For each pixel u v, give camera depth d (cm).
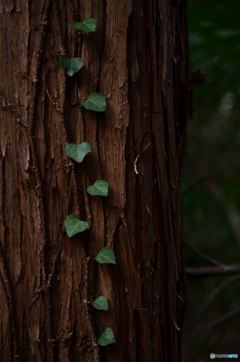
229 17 181
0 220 122
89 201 124
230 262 349
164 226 129
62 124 122
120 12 124
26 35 122
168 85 131
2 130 122
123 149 125
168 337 130
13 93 122
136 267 126
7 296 122
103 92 124
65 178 123
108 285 124
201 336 371
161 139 129
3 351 122
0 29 122
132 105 125
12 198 123
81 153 122
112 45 124
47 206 123
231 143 409
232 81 220
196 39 197
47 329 123
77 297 124
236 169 401
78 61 122
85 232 124
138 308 125
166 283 130
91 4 123
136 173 125
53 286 123
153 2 127
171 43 132
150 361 126
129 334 125
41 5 122
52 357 123
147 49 126
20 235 123
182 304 140
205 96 248
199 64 212
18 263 123
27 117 122
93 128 124
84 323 124
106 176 124
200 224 328
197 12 181
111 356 124
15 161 122
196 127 368
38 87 122
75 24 122
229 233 355
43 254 123
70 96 123
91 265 124
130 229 125
